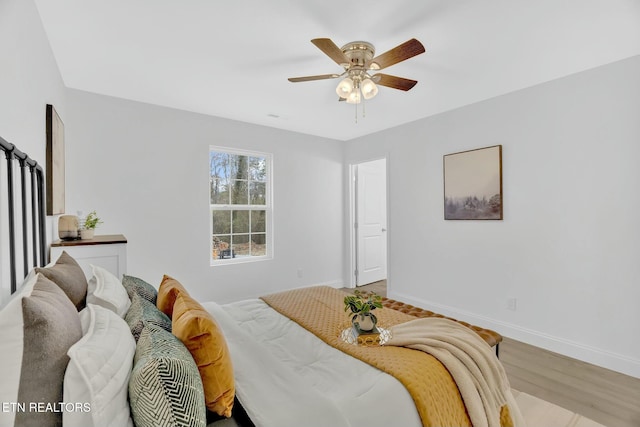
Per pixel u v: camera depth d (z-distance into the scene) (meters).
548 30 1.94
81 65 2.40
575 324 2.59
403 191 4.02
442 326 1.84
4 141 1.06
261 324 1.91
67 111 2.84
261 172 4.23
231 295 3.85
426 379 1.31
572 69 2.49
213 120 3.69
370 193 5.31
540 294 2.80
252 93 2.97
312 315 2.01
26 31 1.53
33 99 1.67
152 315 1.26
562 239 2.66
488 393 1.43
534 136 2.81
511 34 1.99
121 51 2.20
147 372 0.81
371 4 1.70
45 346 0.71
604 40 2.06
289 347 1.61
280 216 4.29
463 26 1.90
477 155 3.22
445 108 3.42
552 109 2.70
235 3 1.69
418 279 3.85
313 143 4.62
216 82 2.72
